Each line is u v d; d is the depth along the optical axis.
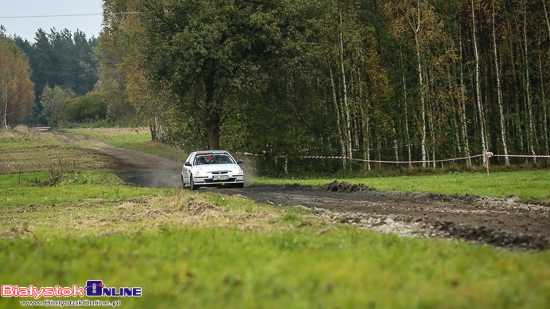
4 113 185.25
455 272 9.92
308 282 9.13
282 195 32.91
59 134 182.62
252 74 56.47
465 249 12.88
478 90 65.88
